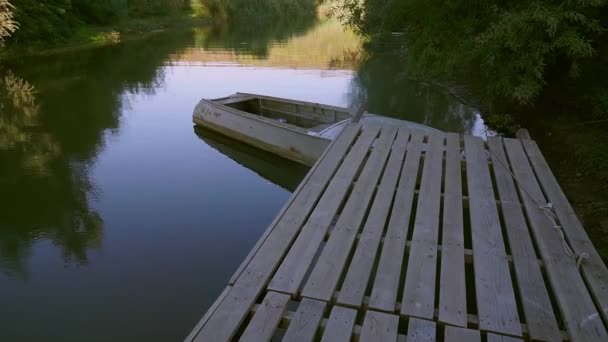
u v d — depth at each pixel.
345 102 12.33
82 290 4.62
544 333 2.20
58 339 3.93
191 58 20.41
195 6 40.03
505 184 3.85
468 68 8.62
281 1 47.09
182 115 11.54
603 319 2.35
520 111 8.20
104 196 6.94
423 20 7.02
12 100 13.06
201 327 2.21
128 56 21.09
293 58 20.11
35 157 8.69
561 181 5.36
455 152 4.52
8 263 5.16
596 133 5.79
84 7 27.86
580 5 5.05
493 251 2.87
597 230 4.27
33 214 6.38
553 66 6.82
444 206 3.43
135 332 4.00
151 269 4.97
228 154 8.90
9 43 20.39
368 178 3.86
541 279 2.59
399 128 5.22
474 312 3.35
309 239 2.95
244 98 10.09
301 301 2.40
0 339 3.93
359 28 8.80
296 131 7.69
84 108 12.29
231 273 4.89
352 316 2.29
